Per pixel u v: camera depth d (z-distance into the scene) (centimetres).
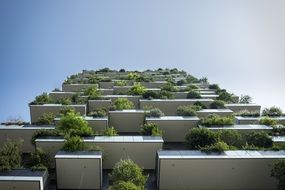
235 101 3962
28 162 1981
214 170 1895
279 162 1744
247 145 2094
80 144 2008
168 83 4512
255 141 2192
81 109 3158
